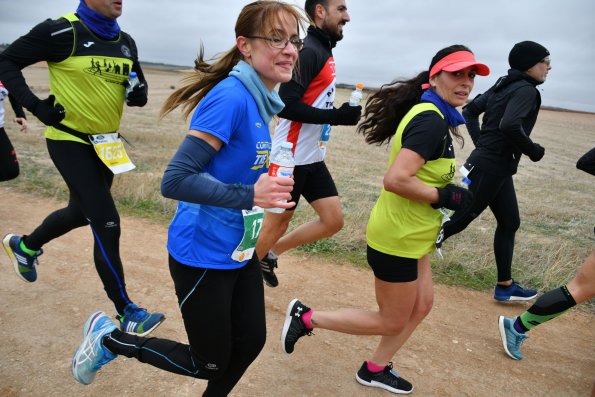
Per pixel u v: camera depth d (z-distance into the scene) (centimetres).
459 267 486
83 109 309
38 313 353
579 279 307
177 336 343
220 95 191
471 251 520
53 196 639
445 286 450
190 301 211
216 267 206
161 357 228
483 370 329
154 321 312
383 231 264
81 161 313
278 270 462
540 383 319
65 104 306
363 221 589
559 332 383
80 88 307
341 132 2138
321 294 423
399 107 275
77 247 477
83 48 304
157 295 398
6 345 312
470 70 250
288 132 361
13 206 595
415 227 259
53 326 338
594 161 317
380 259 266
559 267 481
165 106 230
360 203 709
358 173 1039
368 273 469
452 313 403
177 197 188
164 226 563
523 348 359
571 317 406
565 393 310
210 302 209
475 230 616
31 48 292
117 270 314
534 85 392
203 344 213
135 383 286
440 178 257
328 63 357
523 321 330
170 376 294
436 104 254
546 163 1653
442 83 253
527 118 404
